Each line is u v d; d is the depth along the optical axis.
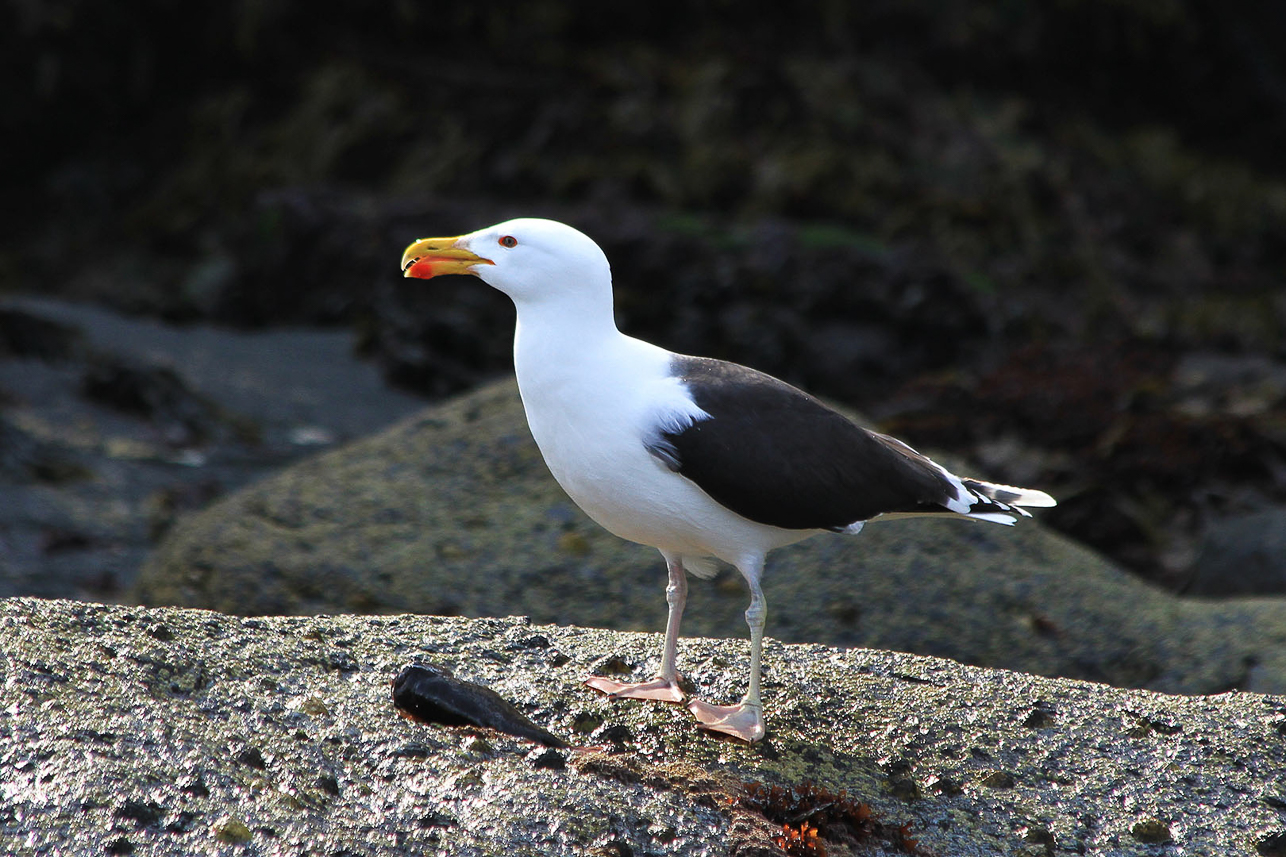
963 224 23.06
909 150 24.33
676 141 23.67
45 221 26.36
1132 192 26.23
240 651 5.80
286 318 22.31
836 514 5.80
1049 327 21.09
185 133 26.92
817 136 23.88
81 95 27.47
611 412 5.78
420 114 25.19
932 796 5.48
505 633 6.59
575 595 9.14
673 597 6.20
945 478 6.17
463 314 19.64
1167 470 14.45
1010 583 9.30
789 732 5.87
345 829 4.61
